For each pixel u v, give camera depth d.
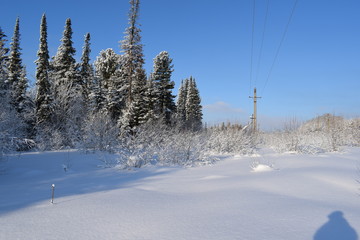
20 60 26.23
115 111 29.84
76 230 3.21
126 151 11.48
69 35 29.53
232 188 5.98
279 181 6.79
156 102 31.70
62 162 11.21
